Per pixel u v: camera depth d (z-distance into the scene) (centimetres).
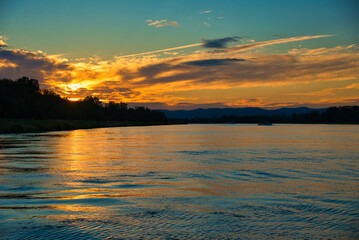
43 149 4375
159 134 10406
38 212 1323
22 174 2278
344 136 9088
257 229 1138
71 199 1552
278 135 9850
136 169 2583
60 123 15850
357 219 1256
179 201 1520
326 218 1266
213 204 1465
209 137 8438
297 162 3094
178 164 2920
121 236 1063
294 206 1435
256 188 1839
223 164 2931
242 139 7462
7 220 1216
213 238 1053
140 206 1426
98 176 2225
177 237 1059
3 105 14450
